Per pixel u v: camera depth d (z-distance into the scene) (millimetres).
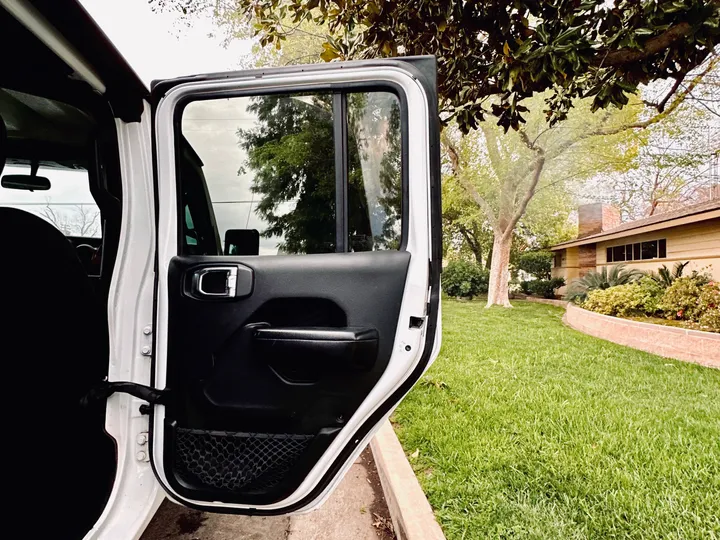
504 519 1897
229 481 1318
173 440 1343
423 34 2648
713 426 2918
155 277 1380
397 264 1317
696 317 6227
